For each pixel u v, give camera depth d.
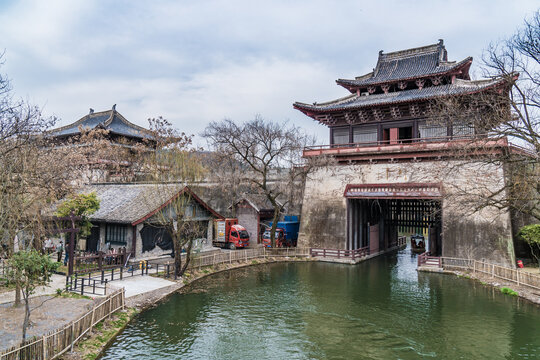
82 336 17.20
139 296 24.67
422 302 26.23
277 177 53.25
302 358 17.47
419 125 41.84
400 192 38.94
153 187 38.03
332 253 42.38
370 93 47.34
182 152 38.81
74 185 37.94
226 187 47.12
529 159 23.41
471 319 22.81
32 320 18.30
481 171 34.31
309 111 47.09
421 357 17.77
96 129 59.94
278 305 25.27
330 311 24.19
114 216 34.44
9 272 17.22
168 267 29.94
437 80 42.62
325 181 44.97
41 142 27.30
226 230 44.97
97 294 23.17
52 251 29.58
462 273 34.62
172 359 16.84
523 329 21.20
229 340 19.27
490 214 35.38
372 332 20.75
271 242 43.47
